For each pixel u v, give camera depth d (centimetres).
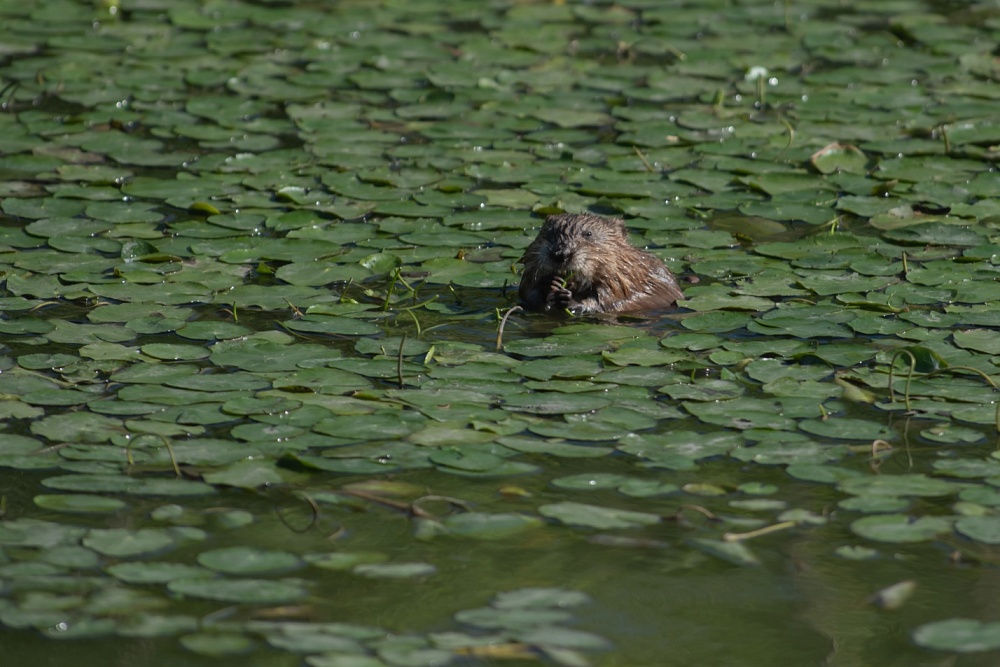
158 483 965
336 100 2036
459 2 2612
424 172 1739
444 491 969
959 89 2084
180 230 1535
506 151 1825
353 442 1026
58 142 1830
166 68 2181
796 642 807
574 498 958
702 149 1831
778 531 917
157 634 796
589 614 832
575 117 1970
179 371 1155
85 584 842
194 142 1859
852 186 1686
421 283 1412
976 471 985
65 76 2122
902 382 1141
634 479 981
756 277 1419
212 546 890
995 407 1088
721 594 854
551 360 1198
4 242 1487
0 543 882
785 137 1875
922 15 2505
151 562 868
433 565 878
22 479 969
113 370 1154
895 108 2000
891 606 840
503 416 1073
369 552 891
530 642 799
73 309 1309
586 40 2367
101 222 1556
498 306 1364
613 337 1266
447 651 788
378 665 770
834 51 2298
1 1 2581
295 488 967
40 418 1059
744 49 2309
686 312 1327
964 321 1271
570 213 1503
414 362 1187
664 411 1085
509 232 1562
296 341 1237
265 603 830
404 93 2073
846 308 1318
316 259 1455
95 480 963
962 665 782
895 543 902
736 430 1055
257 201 1638
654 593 854
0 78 2100
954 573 870
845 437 1041
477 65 2212
